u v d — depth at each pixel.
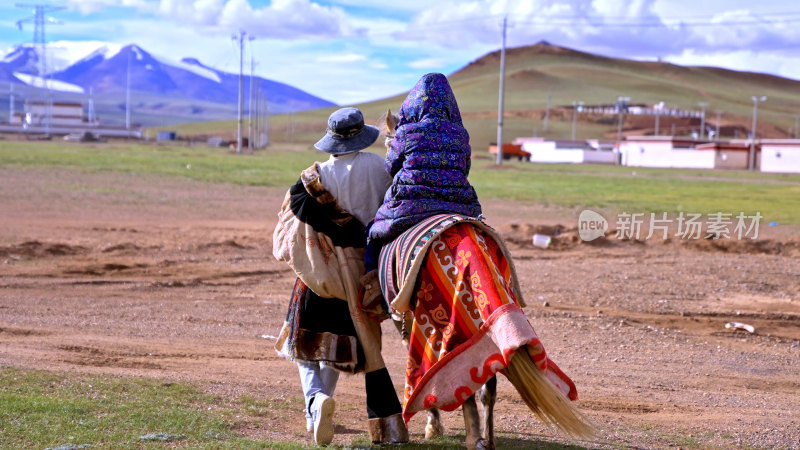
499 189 45.34
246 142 138.50
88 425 6.82
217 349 10.82
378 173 7.18
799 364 11.08
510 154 119.62
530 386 5.92
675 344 12.00
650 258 20.62
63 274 16.17
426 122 6.80
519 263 19.31
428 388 6.20
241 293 15.12
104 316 12.62
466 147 6.89
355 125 7.14
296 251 6.93
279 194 37.38
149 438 6.60
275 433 7.19
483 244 6.32
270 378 9.38
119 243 20.11
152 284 15.48
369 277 6.91
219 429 7.07
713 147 109.25
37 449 6.17
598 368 10.47
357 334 6.98
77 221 24.78
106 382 8.43
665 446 7.23
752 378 10.27
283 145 180.75
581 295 15.47
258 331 12.09
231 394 8.46
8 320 11.98
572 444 7.14
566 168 88.12
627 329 12.84
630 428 7.79
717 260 20.38
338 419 7.89
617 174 74.56
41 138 147.38
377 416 7.00
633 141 118.75
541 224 26.00
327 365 6.89
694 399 9.15
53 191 33.16
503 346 5.83
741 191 48.91
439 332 6.31
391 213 6.75
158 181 41.38
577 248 22.09
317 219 6.94
